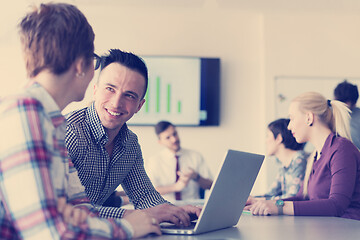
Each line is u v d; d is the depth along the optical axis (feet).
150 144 16.11
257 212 5.82
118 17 16.44
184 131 16.30
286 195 9.80
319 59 16.51
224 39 16.70
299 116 7.41
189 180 13.78
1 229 3.02
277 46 16.46
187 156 14.66
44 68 3.36
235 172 4.16
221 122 16.49
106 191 6.04
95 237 3.07
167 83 16.30
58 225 2.89
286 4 15.15
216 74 16.40
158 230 3.79
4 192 2.95
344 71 16.53
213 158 16.34
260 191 16.17
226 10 15.94
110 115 5.47
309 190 7.11
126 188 6.40
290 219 5.31
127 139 5.98
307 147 15.48
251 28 16.78
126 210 4.77
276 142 10.43
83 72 3.52
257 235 3.93
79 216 3.13
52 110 3.31
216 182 3.83
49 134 3.10
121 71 5.45
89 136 5.60
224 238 3.75
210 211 3.94
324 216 5.76
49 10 3.42
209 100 16.31
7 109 3.02
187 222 4.55
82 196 4.20
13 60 15.78
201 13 16.42
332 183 6.45
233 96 16.61
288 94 16.37
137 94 5.57
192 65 16.38
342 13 16.28
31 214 2.89
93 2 14.82
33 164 2.91
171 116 16.24
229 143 16.43
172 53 16.53
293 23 16.52
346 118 7.31
